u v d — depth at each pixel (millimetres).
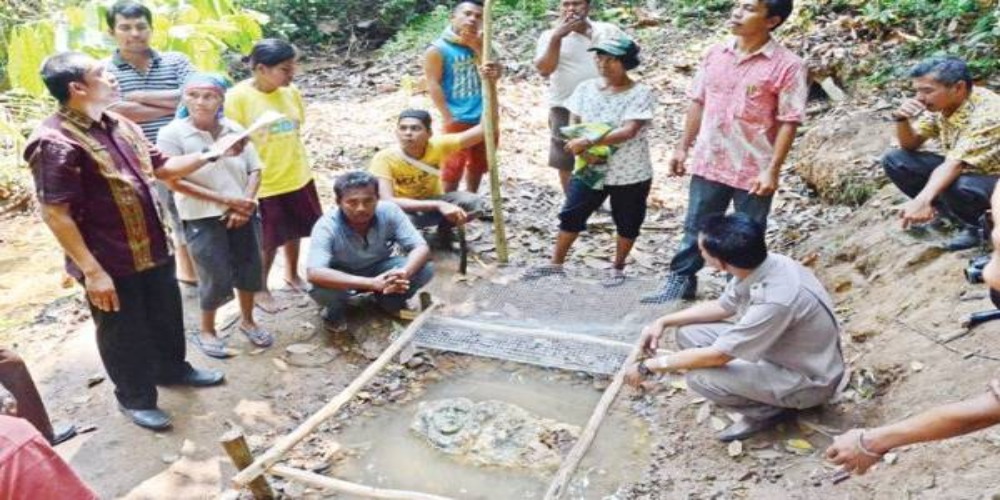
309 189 5133
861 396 3932
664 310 4969
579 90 5215
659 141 8055
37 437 1715
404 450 4004
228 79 5965
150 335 4062
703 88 4844
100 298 3621
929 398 3641
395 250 5176
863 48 8250
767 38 4453
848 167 6379
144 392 4078
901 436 2293
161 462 3873
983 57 7328
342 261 4793
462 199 5801
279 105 4875
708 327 3982
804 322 3531
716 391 3748
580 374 4531
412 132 5348
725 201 4789
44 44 5129
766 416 3770
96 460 3859
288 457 3949
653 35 10562
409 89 9500
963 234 4598
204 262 4426
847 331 4465
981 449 3225
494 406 4230
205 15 5906
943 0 8195
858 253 5129
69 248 3521
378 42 12305
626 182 5129
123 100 4664
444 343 4738
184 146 4234
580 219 5348
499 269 5648
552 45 5816
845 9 8914
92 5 5168
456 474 3824
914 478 3238
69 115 3502
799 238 5914
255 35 6234
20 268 6227
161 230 3914
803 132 7656
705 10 10812
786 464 3602
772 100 4461
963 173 4344
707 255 3658
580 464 3811
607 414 4160
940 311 4152
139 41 4695
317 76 10953
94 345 4824
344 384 4508
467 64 5914
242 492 3711
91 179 3572
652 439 3955
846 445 2371
